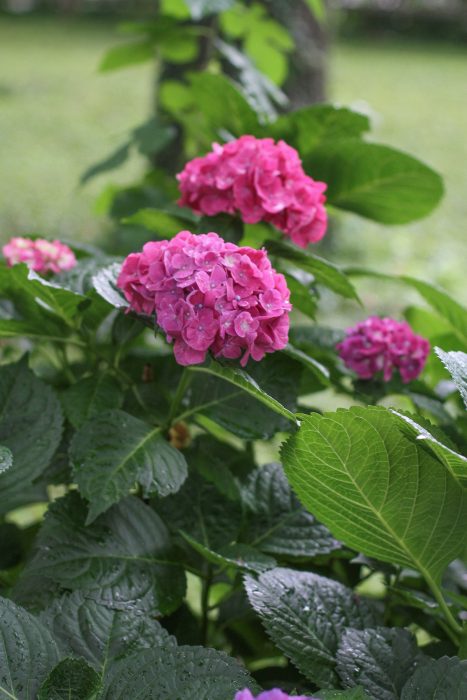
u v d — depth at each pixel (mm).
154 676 1764
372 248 6969
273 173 2061
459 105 14070
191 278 1870
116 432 1930
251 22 2699
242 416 1981
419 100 14328
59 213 7273
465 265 6902
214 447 2162
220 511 1999
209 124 2395
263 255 1896
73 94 13242
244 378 1860
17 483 1938
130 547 1923
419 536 1879
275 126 2342
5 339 2299
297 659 1828
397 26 22172
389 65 18250
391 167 2242
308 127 2334
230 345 1873
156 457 1923
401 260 6770
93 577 1893
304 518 2002
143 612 1882
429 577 1903
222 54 2670
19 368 1982
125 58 2660
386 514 1868
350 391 2193
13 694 1745
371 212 2316
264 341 1884
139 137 2641
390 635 1836
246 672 1771
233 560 1882
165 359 2168
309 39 4973
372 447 1825
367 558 2004
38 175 8641
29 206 7461
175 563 1938
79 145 10156
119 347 2066
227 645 2217
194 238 1908
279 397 1982
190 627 2012
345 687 1804
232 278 1872
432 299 2232
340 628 1858
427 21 22078
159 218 2158
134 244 2617
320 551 1972
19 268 1937
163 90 2662
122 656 1811
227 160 2074
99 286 1938
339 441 1824
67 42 19016
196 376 2008
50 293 1970
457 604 1979
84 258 2184
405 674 1812
